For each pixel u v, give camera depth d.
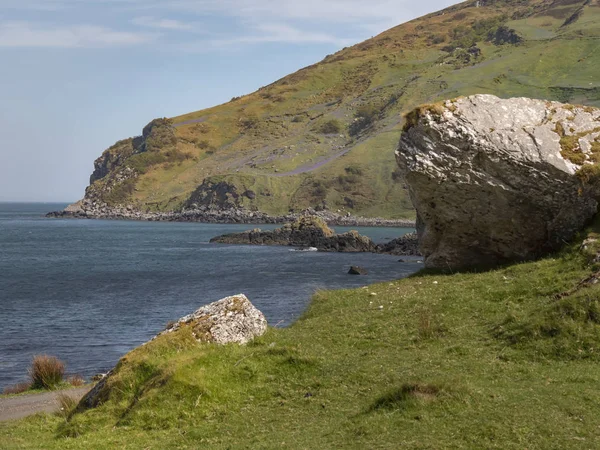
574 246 19.03
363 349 14.68
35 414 15.63
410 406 10.34
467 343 14.02
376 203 161.50
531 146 21.70
